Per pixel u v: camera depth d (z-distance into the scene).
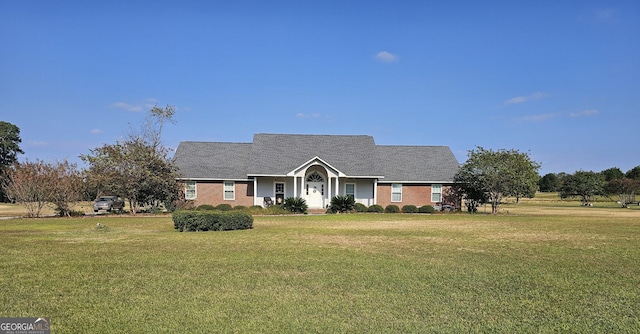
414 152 44.62
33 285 9.66
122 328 7.00
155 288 9.44
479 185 38.50
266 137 42.88
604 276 11.02
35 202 31.45
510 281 10.36
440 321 7.45
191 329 6.98
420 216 33.38
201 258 13.03
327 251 14.54
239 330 6.95
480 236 19.59
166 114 38.03
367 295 8.99
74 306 8.12
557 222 28.33
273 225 24.62
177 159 40.38
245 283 9.92
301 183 38.28
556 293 9.31
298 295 8.95
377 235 19.61
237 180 39.22
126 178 32.84
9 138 72.88
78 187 32.06
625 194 62.56
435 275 10.91
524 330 7.05
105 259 12.84
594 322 7.46
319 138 43.59
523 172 38.34
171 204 35.00
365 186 40.38
